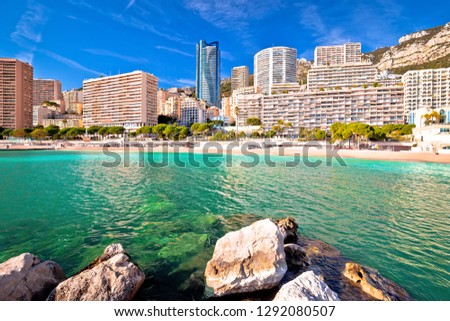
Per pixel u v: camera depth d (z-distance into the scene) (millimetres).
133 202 16359
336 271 7672
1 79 132500
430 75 118000
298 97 120625
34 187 21422
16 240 10312
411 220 12812
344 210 14586
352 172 30078
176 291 6855
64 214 13766
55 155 58406
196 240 10234
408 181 23938
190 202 16438
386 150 55688
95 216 13406
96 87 150875
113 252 7773
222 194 18750
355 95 112250
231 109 184125
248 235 7379
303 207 15219
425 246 9758
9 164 39938
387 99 108438
